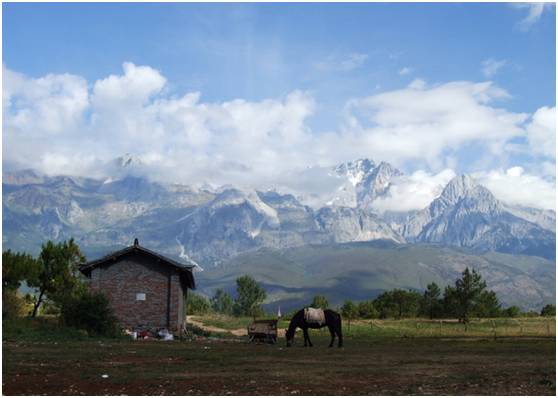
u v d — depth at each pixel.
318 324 43.41
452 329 80.06
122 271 55.44
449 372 24.30
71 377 21.75
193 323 82.31
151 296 55.12
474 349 39.56
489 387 20.09
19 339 38.06
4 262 54.03
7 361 26.23
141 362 27.56
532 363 28.38
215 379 21.78
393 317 117.44
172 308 54.97
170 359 29.31
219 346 41.75
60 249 61.53
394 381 21.53
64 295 48.97
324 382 21.17
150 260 55.53
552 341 51.97
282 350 37.72
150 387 19.86
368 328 78.62
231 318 97.25
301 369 25.31
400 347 42.56
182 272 56.31
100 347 36.25
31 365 24.98
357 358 31.22
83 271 56.53
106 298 48.47
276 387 19.97
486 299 107.88
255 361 28.91
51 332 42.25
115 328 48.41
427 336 63.88
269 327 48.81
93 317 46.28
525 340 54.06
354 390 19.44
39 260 60.12
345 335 66.06
